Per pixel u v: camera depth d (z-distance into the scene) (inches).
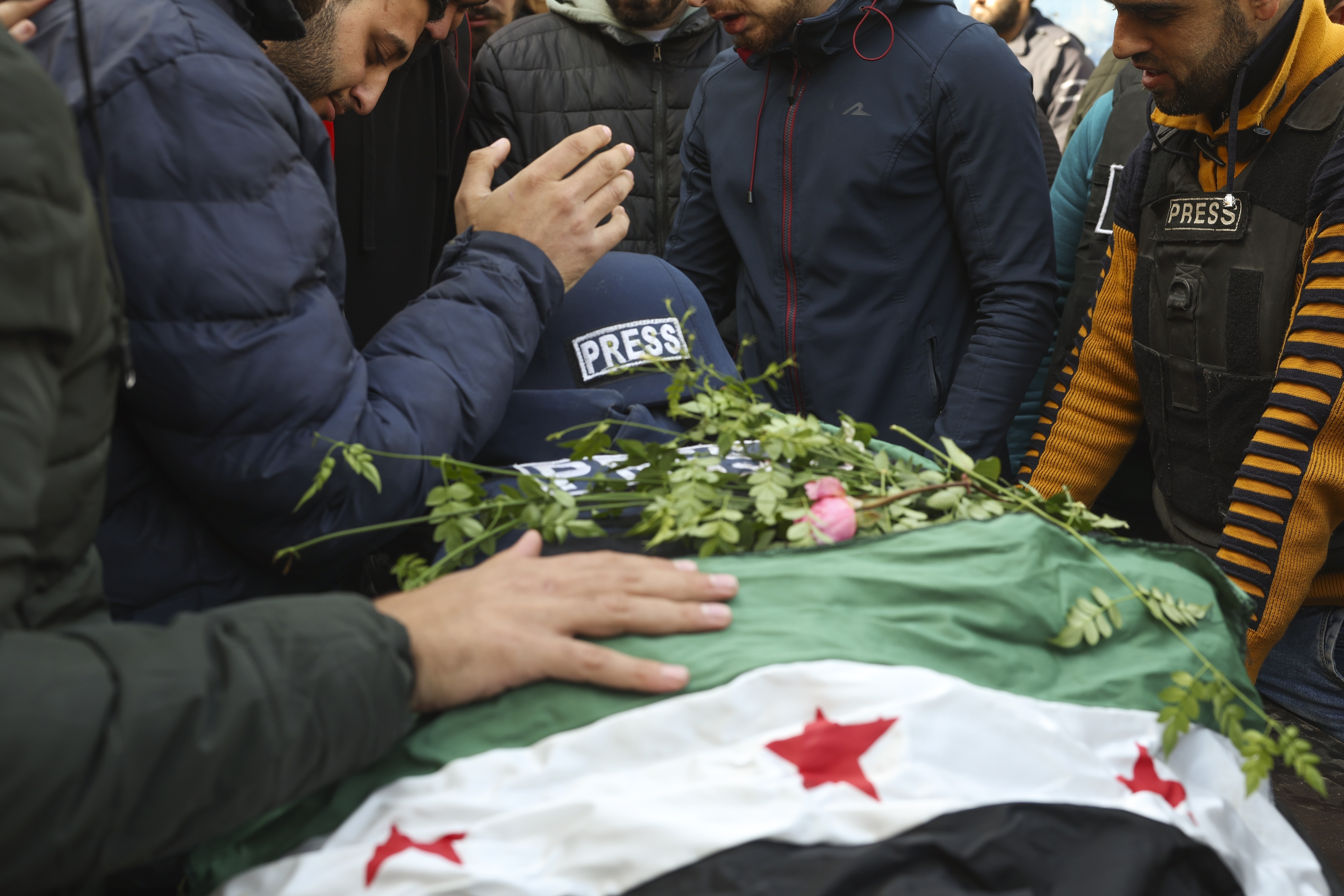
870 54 71.1
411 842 23.8
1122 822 24.4
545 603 26.8
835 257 73.2
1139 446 85.4
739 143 76.5
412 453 34.7
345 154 82.0
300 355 32.0
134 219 30.1
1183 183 64.9
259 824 25.8
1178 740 28.2
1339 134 55.9
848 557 29.4
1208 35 56.6
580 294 46.9
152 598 34.2
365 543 34.9
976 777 24.7
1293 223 58.4
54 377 20.9
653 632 26.9
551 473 38.8
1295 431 55.5
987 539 29.4
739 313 80.4
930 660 27.0
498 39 102.8
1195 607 30.6
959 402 72.4
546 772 24.7
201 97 30.8
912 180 71.9
